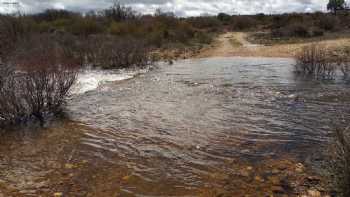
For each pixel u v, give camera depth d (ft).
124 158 17.53
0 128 22.40
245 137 20.22
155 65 59.67
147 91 35.14
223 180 14.92
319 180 14.34
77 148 18.90
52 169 16.25
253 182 14.60
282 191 13.70
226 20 196.95
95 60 60.18
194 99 30.81
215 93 33.40
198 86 37.58
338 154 13.44
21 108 24.16
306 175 14.90
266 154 17.57
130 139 20.29
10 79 25.05
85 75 47.57
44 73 25.89
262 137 20.13
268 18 179.73
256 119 23.85
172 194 13.88
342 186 12.50
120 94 33.65
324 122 22.57
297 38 97.40
